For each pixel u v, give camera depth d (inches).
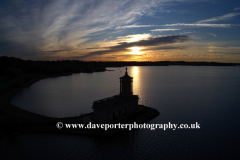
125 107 3353.8
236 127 3041.3
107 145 2407.7
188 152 2289.6
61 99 5315.0
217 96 5610.2
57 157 2165.4
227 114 3745.1
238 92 6318.9
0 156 2183.8
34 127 2839.6
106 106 2876.5
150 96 5595.5
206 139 2628.0
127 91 3462.1
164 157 2183.8
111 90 6983.3
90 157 2166.6
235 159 2139.5
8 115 3329.2
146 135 2728.8
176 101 4916.3
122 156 2196.1
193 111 3951.8
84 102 4918.8
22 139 2556.6
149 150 2329.0
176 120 3373.5
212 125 3137.3
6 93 5841.5
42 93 6328.7
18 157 2166.6
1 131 2748.5
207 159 2143.2
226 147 2405.3
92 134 2628.0
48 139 2546.8
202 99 5177.2
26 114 3467.0
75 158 2146.9
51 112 3949.3
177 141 2566.4
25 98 5462.6
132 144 2458.2
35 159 2130.9
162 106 4372.5
